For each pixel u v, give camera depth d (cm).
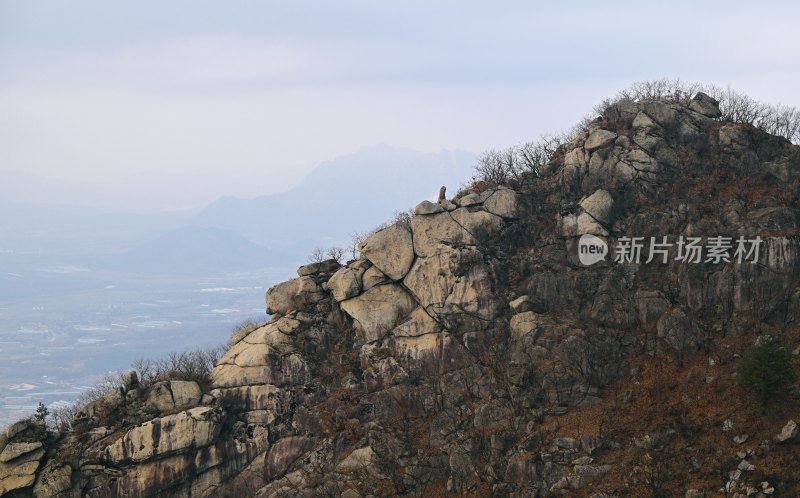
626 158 13538
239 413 12838
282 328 13225
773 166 13212
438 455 11581
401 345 12719
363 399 12525
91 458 12225
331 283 13375
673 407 11000
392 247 13238
